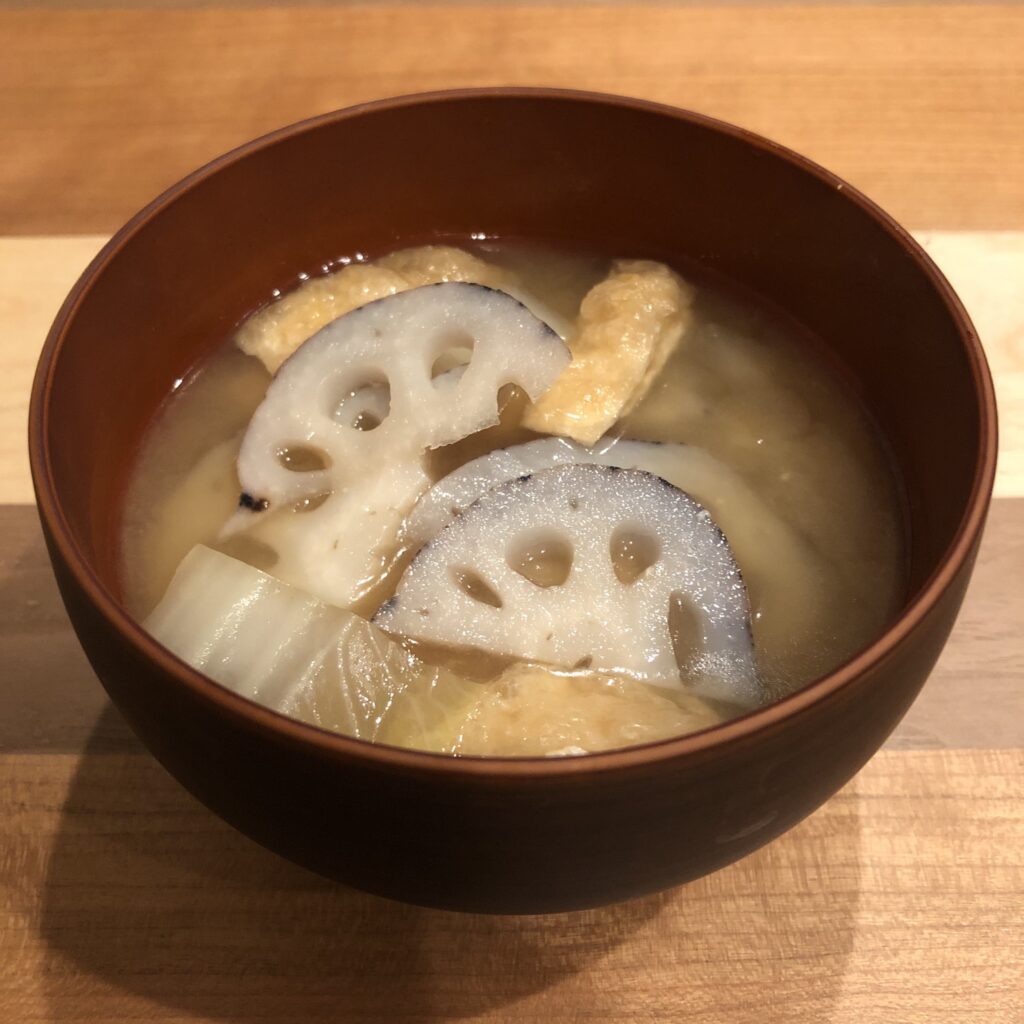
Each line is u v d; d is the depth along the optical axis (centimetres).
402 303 20
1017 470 23
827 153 28
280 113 29
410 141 21
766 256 21
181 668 13
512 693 17
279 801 14
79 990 17
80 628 15
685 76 30
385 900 18
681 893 18
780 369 21
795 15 32
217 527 19
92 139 29
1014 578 21
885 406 20
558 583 18
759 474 20
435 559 17
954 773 19
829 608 18
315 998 17
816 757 14
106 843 18
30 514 22
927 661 15
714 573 18
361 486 19
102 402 19
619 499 18
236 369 21
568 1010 17
